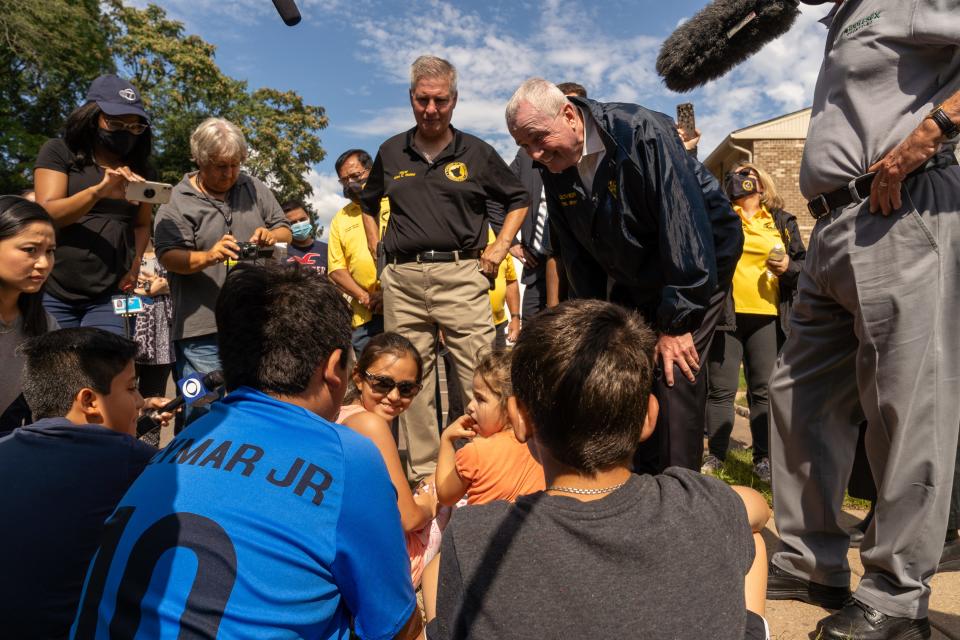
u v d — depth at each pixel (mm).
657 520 1064
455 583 1075
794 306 2551
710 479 1174
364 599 1373
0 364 2686
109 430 1919
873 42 2131
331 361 1504
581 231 2686
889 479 2113
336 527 1308
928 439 2064
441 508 2982
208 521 1228
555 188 2689
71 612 1740
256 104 33500
